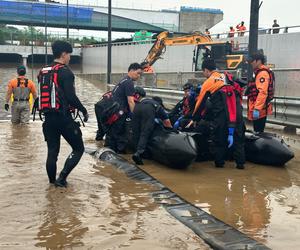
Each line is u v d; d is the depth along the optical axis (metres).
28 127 11.27
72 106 5.59
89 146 8.61
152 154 7.20
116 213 4.59
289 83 11.20
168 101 17.52
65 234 4.00
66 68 5.55
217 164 7.00
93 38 68.62
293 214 4.70
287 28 29.02
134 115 7.25
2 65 55.69
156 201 5.01
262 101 7.58
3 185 5.56
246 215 4.64
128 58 49.97
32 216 4.45
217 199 5.21
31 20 66.69
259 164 7.27
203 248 3.74
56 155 5.69
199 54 22.33
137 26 73.69
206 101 6.96
